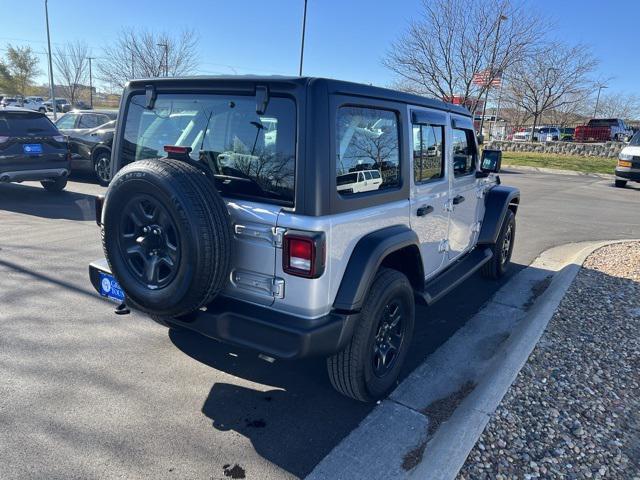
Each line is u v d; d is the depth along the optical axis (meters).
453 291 5.53
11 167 9.20
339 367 3.06
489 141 30.61
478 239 5.32
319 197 2.61
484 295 5.43
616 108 55.53
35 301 4.66
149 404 3.17
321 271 2.64
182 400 3.23
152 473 2.57
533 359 3.68
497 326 4.63
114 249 2.90
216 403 3.22
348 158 2.87
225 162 2.92
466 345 4.22
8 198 9.84
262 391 3.39
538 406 3.09
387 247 3.00
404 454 2.80
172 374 3.54
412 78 22.61
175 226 2.58
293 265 2.66
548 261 6.83
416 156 3.62
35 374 3.44
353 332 2.96
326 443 2.88
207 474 2.59
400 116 3.34
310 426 3.03
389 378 3.34
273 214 2.69
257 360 3.79
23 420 2.94
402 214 3.39
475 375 3.73
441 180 4.05
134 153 3.42
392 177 3.33
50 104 48.38
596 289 5.25
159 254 2.75
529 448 2.71
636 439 2.82
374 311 3.00
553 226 9.34
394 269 3.58
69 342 3.92
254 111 2.80
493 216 5.33
